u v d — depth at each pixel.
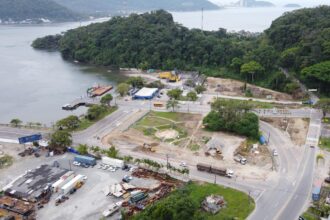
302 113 180.12
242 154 136.38
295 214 98.94
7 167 128.38
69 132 158.62
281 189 111.88
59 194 110.38
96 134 156.62
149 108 192.25
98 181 117.62
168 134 155.88
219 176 120.25
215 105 173.00
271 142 147.50
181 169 123.88
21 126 170.88
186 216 89.19
